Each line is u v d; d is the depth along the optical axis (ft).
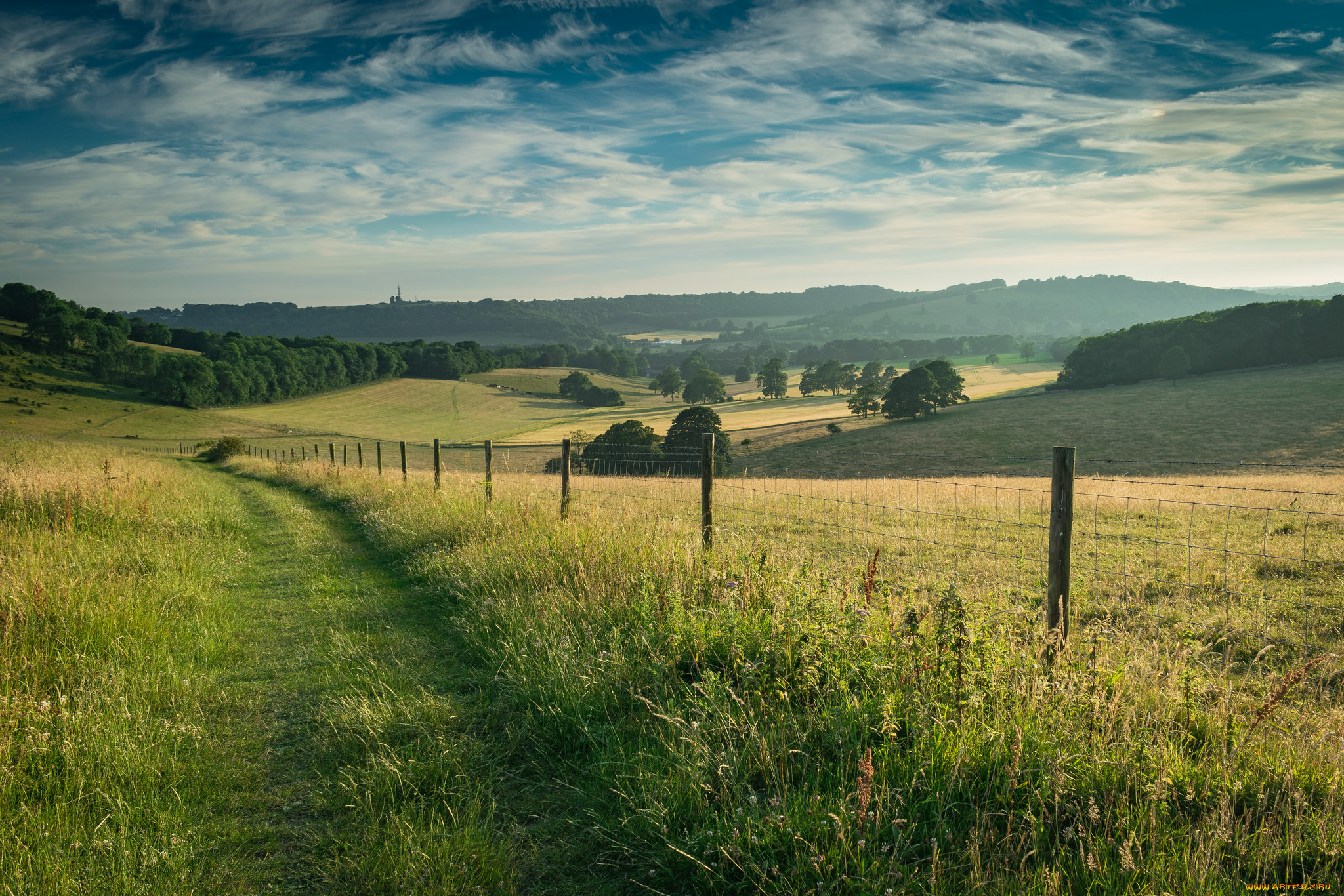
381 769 12.26
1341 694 13.46
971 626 13.52
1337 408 184.85
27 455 68.54
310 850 10.43
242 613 22.80
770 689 13.29
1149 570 25.75
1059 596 13.79
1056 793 9.69
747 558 19.47
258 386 375.45
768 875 9.11
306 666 17.97
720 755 11.17
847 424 270.67
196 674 16.62
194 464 131.54
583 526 26.37
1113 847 9.10
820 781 10.75
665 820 10.28
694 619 15.71
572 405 435.12
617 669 14.84
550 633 16.93
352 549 34.17
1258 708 11.65
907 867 8.87
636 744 12.67
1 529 28.25
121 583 21.66
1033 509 43.96
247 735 14.10
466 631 19.45
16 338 379.76
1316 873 8.58
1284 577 24.54
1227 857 8.94
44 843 9.92
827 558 27.63
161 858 9.91
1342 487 57.52
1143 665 12.78
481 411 400.47
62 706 13.17
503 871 9.68
